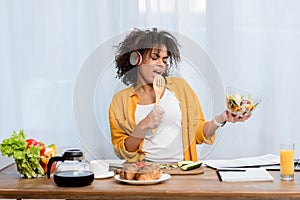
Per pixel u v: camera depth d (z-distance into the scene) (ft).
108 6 7.61
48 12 7.66
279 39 7.61
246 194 4.85
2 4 7.62
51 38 7.67
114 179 5.58
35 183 5.41
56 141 7.75
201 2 7.61
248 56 7.64
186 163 6.10
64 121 7.75
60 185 5.23
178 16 7.58
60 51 7.69
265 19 7.61
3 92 7.68
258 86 7.66
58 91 7.72
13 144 5.66
